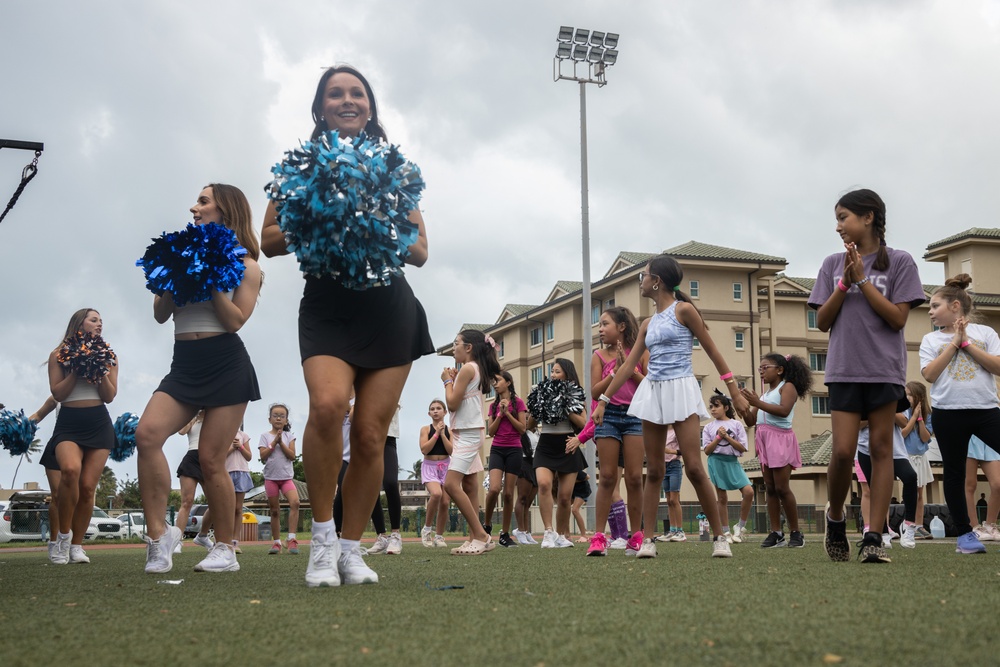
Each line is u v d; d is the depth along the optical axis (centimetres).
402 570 479
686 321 607
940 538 1188
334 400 358
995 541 860
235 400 505
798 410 4431
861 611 259
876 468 498
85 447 725
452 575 428
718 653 198
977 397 637
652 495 618
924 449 1040
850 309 505
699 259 4025
